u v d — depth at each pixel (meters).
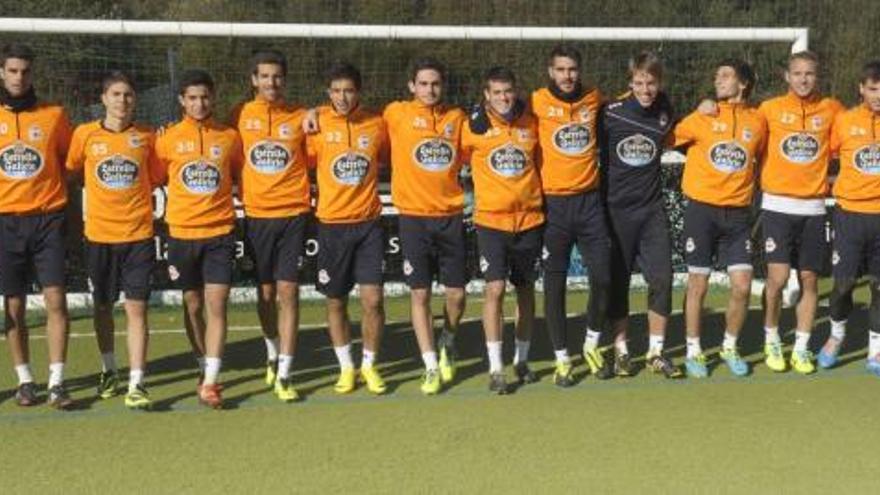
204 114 5.43
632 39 8.05
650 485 4.33
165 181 5.59
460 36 7.87
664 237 5.97
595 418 5.29
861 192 5.97
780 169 5.99
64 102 8.82
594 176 5.83
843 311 6.21
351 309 8.49
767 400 5.62
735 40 8.27
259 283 5.77
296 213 5.62
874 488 4.29
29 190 5.29
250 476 4.46
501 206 5.68
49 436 5.02
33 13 12.88
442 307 8.50
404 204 5.72
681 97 10.02
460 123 5.71
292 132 5.58
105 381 5.71
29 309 8.28
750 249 6.07
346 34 7.79
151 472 4.51
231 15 12.85
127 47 8.96
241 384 6.03
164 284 8.59
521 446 4.85
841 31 11.58
